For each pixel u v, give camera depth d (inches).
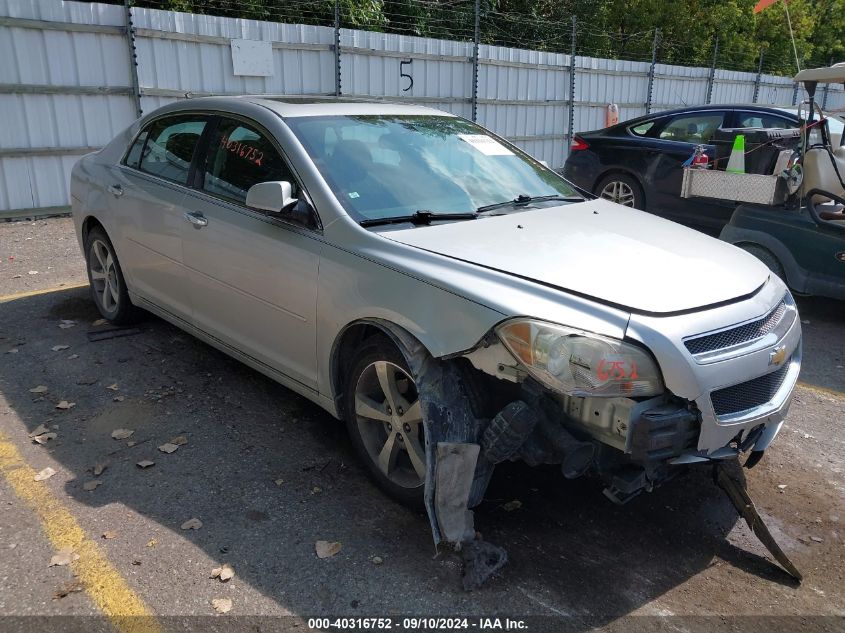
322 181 139.8
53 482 135.6
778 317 127.3
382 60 504.7
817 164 242.5
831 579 117.6
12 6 354.0
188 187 170.6
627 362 104.0
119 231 194.9
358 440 135.9
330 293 132.3
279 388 176.9
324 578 112.2
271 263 144.3
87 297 241.8
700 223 346.0
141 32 393.7
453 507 114.2
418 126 169.9
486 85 574.2
